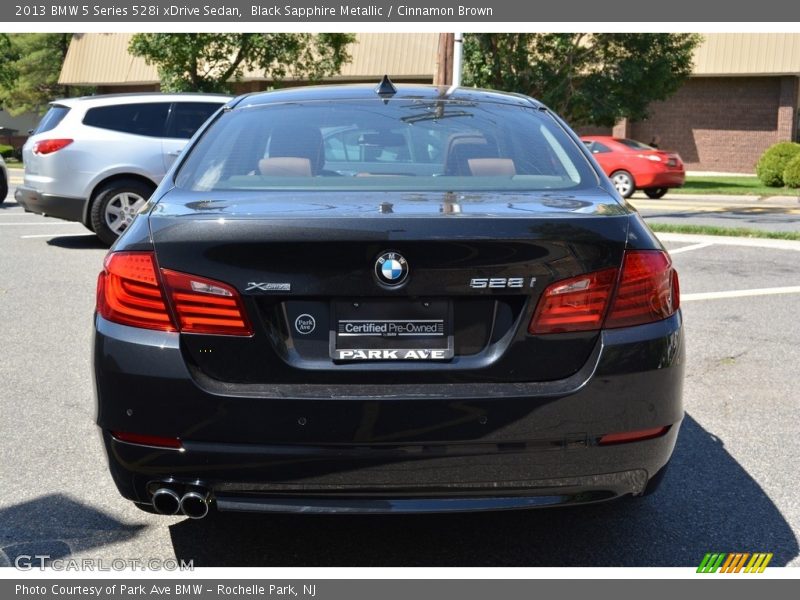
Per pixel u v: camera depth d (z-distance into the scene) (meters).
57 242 11.26
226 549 3.27
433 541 3.34
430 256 2.66
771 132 33.53
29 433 4.43
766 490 3.81
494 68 21.86
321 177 3.30
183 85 25.03
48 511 3.57
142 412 2.72
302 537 3.37
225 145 3.52
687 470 4.03
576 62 22.91
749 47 32.59
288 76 30.61
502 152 3.48
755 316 6.99
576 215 2.82
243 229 2.68
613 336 2.75
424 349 2.71
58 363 5.69
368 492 2.71
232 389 2.68
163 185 3.30
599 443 2.74
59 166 10.49
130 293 2.76
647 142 35.06
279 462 2.68
